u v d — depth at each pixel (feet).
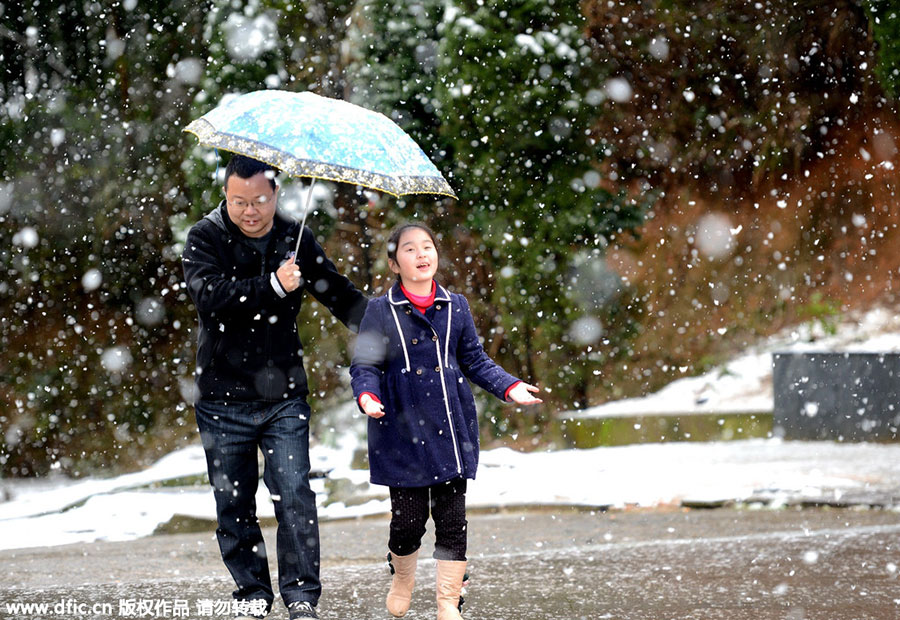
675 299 145.69
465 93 94.02
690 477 84.43
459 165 98.48
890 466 88.48
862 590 47.26
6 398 145.69
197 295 39.32
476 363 41.70
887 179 149.38
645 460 95.96
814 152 152.25
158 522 72.84
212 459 40.50
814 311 143.02
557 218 98.53
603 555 57.47
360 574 54.54
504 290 100.07
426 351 40.68
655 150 148.36
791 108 147.84
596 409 119.85
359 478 84.23
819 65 146.72
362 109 40.04
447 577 39.99
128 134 140.97
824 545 58.49
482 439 111.65
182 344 149.69
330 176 36.81
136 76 140.87
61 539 69.51
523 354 113.60
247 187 39.19
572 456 100.32
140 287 148.46
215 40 99.66
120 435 143.84
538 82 95.50
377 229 110.73
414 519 40.29
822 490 76.95
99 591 50.34
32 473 141.38
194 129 38.93
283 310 40.37
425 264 40.88
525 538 64.64
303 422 40.88
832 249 149.48
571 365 116.16
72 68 143.64
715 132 148.56
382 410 38.65
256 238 40.78
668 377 137.59
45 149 142.82
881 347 132.16
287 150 37.04
